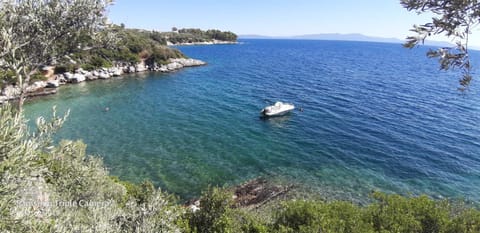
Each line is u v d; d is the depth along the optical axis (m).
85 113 47.19
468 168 29.83
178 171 28.72
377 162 31.34
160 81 78.38
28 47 6.56
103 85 71.19
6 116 4.73
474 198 24.70
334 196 24.88
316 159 32.03
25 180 4.96
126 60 90.62
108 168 28.58
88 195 11.20
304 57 160.25
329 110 51.53
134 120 44.50
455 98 61.47
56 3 6.82
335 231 12.19
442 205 15.10
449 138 37.91
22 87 6.06
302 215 13.77
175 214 12.07
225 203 16.03
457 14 3.61
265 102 57.16
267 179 27.64
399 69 113.06
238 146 35.38
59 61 7.12
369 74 96.44
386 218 13.25
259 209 22.67
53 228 6.01
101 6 7.36
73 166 9.80
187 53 157.25
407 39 3.90
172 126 42.25
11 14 6.27
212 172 28.73
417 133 39.88
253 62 125.56
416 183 27.16
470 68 3.77
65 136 36.25
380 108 53.00
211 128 41.78
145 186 18.44
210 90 67.56
